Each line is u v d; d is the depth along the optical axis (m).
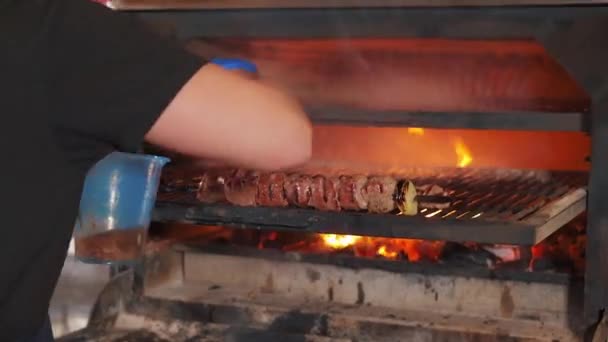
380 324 2.12
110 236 1.83
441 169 2.47
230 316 2.23
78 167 1.50
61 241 1.51
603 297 2.02
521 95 2.45
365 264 2.21
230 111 1.57
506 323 2.12
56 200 1.49
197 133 1.57
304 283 2.29
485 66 2.43
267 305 2.23
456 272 2.17
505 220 1.85
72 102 1.48
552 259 2.21
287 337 2.16
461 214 1.94
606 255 2.01
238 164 1.65
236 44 2.40
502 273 2.14
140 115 1.50
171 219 2.03
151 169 1.83
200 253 2.36
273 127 1.61
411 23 2.11
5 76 1.45
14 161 1.46
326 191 1.97
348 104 2.50
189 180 2.19
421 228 1.87
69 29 1.48
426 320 2.14
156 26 2.28
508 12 2.05
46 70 1.47
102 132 1.50
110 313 2.28
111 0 2.28
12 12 1.48
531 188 2.23
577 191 2.04
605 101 1.98
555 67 2.40
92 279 2.43
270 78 2.51
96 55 1.49
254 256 2.29
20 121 1.46
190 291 2.33
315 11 2.17
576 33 2.00
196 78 1.55
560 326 2.11
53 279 1.52
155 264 2.33
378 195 1.94
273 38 2.24
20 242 1.48
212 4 2.21
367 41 2.32
